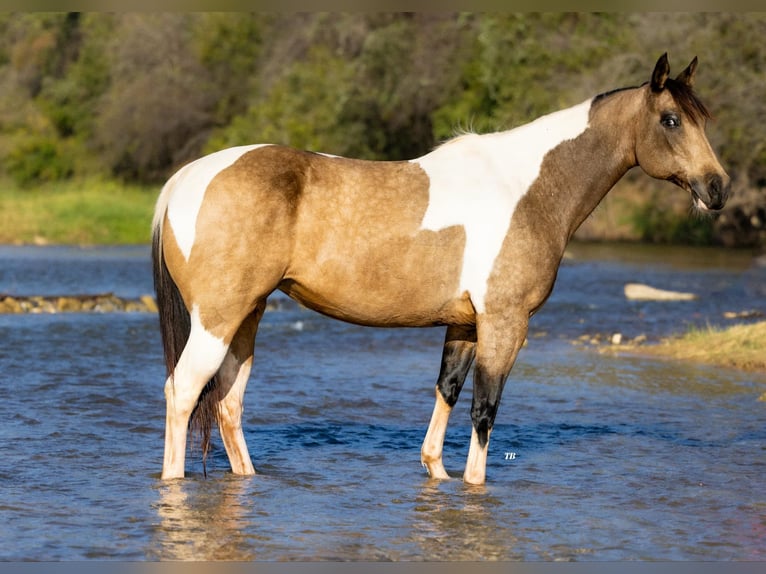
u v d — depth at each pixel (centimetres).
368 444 1215
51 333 2080
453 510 950
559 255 1026
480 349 996
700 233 5056
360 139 6069
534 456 1171
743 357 1828
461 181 995
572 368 1795
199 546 841
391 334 2264
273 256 954
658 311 2702
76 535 862
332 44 6569
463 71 5928
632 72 4841
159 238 987
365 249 967
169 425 1008
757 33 4544
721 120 4497
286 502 964
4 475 1034
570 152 1034
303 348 2023
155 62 7494
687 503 988
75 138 7612
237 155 970
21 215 5356
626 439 1262
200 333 960
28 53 8138
